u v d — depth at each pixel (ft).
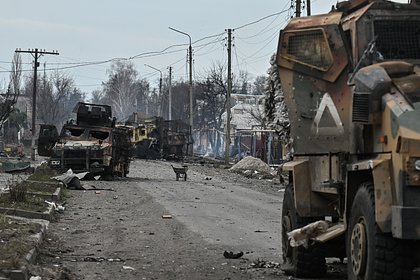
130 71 409.90
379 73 27.48
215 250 47.01
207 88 326.85
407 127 24.98
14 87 282.97
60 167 120.16
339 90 31.86
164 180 130.72
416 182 24.49
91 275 36.52
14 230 46.32
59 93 400.88
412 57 30.60
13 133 295.07
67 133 126.31
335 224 33.40
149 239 51.70
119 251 45.57
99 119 128.67
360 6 32.73
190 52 246.88
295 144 36.04
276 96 62.03
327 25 32.73
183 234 54.80
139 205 78.89
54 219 62.69
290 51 35.17
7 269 32.42
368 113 27.20
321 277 36.52
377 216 25.59
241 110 307.17
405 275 25.88
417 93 26.27
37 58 221.25
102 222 62.13
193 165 202.28
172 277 36.78
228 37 200.75
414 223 24.38
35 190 82.33
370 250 26.43
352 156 30.27
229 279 36.35
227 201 86.99
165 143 234.17
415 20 31.01
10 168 138.92
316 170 34.83
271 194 101.86
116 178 131.13
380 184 25.70
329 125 32.71
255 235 55.21
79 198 86.22
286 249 38.78
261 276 37.27
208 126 333.83
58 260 40.93
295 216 36.60
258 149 224.33
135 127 231.50
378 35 30.83
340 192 31.53
